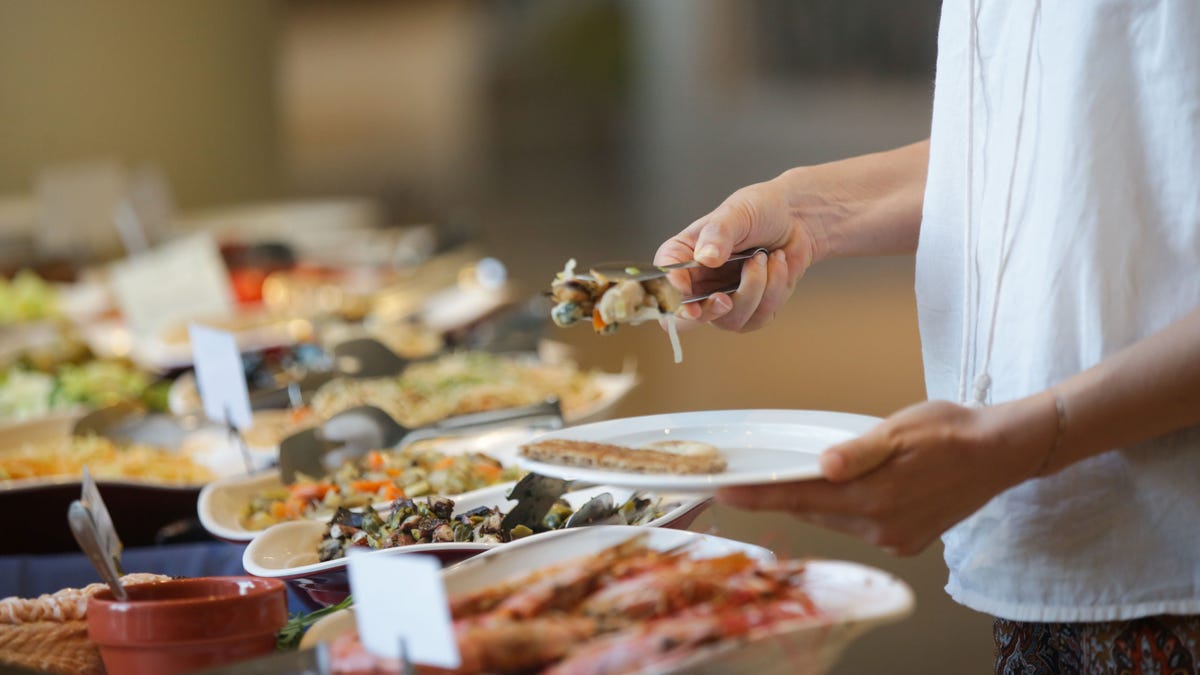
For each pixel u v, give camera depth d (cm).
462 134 2458
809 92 2336
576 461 192
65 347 407
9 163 967
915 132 2186
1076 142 200
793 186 225
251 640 198
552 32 2456
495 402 308
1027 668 215
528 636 180
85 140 1012
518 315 419
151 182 781
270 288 502
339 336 398
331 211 882
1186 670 199
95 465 279
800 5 2316
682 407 520
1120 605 200
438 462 253
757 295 218
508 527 222
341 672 185
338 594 218
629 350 664
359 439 260
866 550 312
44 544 270
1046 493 201
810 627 180
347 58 2392
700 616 182
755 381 601
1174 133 197
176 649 196
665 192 2119
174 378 411
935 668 266
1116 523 200
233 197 1130
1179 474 197
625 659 178
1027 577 203
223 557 243
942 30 213
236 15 1114
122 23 1026
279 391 312
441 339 426
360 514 226
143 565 244
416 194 2275
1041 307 202
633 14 2436
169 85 1066
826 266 1178
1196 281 197
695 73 2412
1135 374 185
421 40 2422
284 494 252
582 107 2467
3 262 608
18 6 959
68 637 213
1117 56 199
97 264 680
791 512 185
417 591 178
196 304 471
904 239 229
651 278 206
